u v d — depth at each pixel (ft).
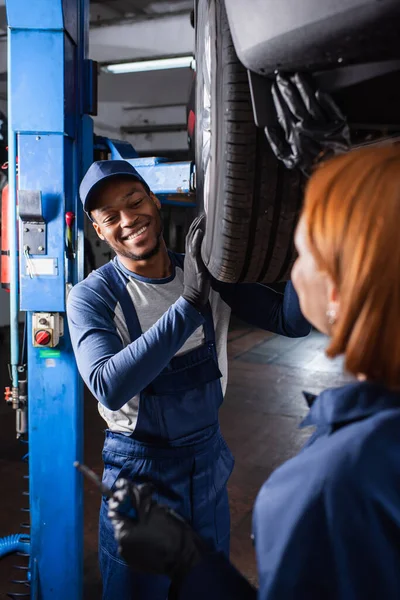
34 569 6.02
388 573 1.55
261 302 4.63
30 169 5.40
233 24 2.51
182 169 4.91
